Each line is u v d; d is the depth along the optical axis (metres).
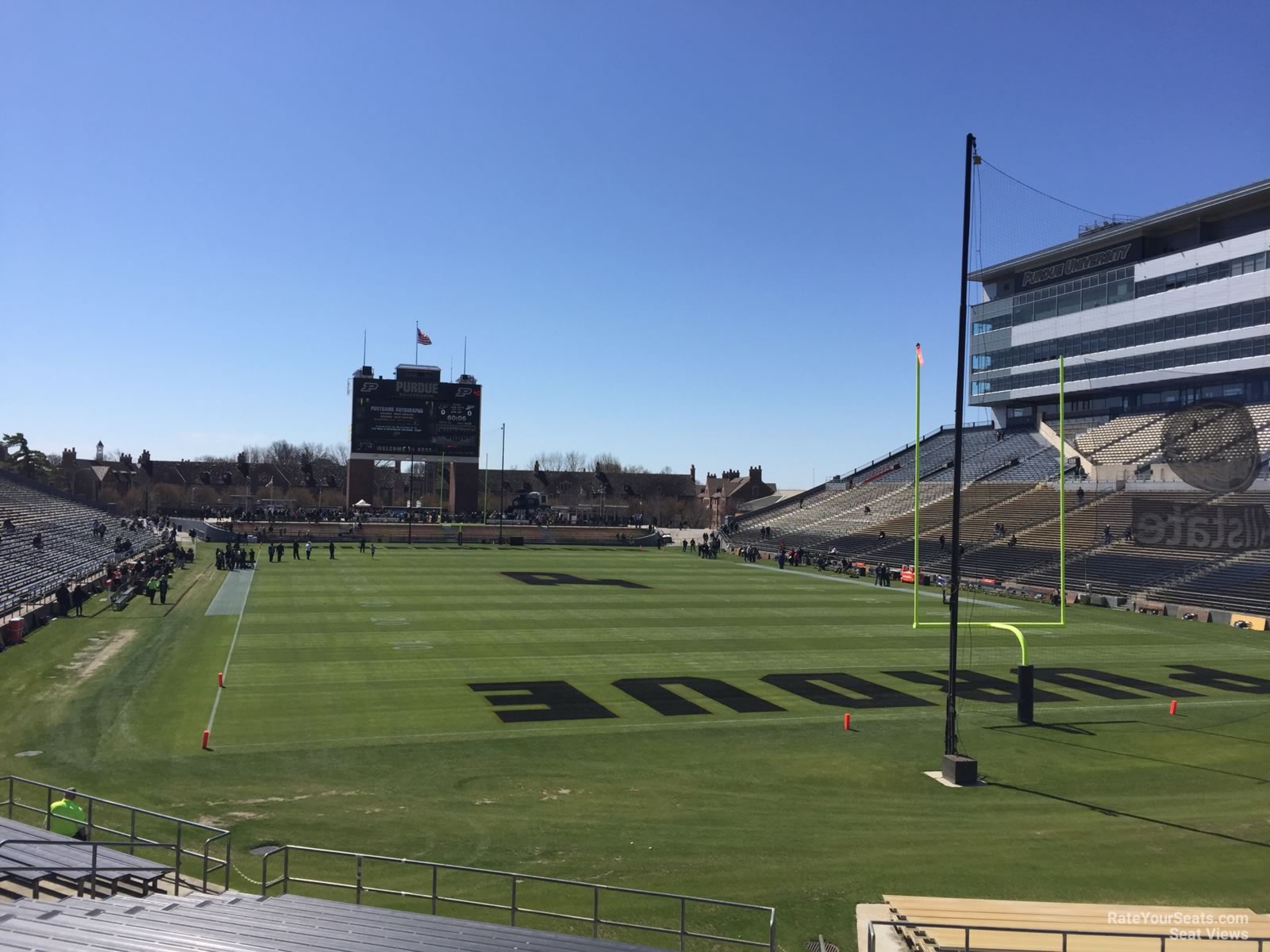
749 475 132.75
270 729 21.66
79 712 22.58
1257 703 26.42
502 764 19.48
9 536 48.56
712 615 42.78
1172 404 65.38
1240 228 60.84
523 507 120.12
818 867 14.32
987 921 11.91
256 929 10.32
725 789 18.17
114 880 12.26
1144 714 24.98
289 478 124.19
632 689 26.89
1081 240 69.75
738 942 11.50
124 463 121.81
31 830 13.59
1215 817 16.94
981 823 16.47
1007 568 57.81
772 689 27.36
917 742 21.95
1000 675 30.22
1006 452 81.12
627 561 74.12
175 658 29.55
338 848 14.72
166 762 18.91
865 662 32.19
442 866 11.52
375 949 9.77
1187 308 61.59
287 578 54.19
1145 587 48.28
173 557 61.59
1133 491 59.25
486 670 29.16
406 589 50.03
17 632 31.23
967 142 19.27
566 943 10.41
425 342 92.75
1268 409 55.59
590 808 16.88
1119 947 10.95
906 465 95.19
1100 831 16.14
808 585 57.09
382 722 22.62
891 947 11.29
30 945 9.48
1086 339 70.44
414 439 92.25
